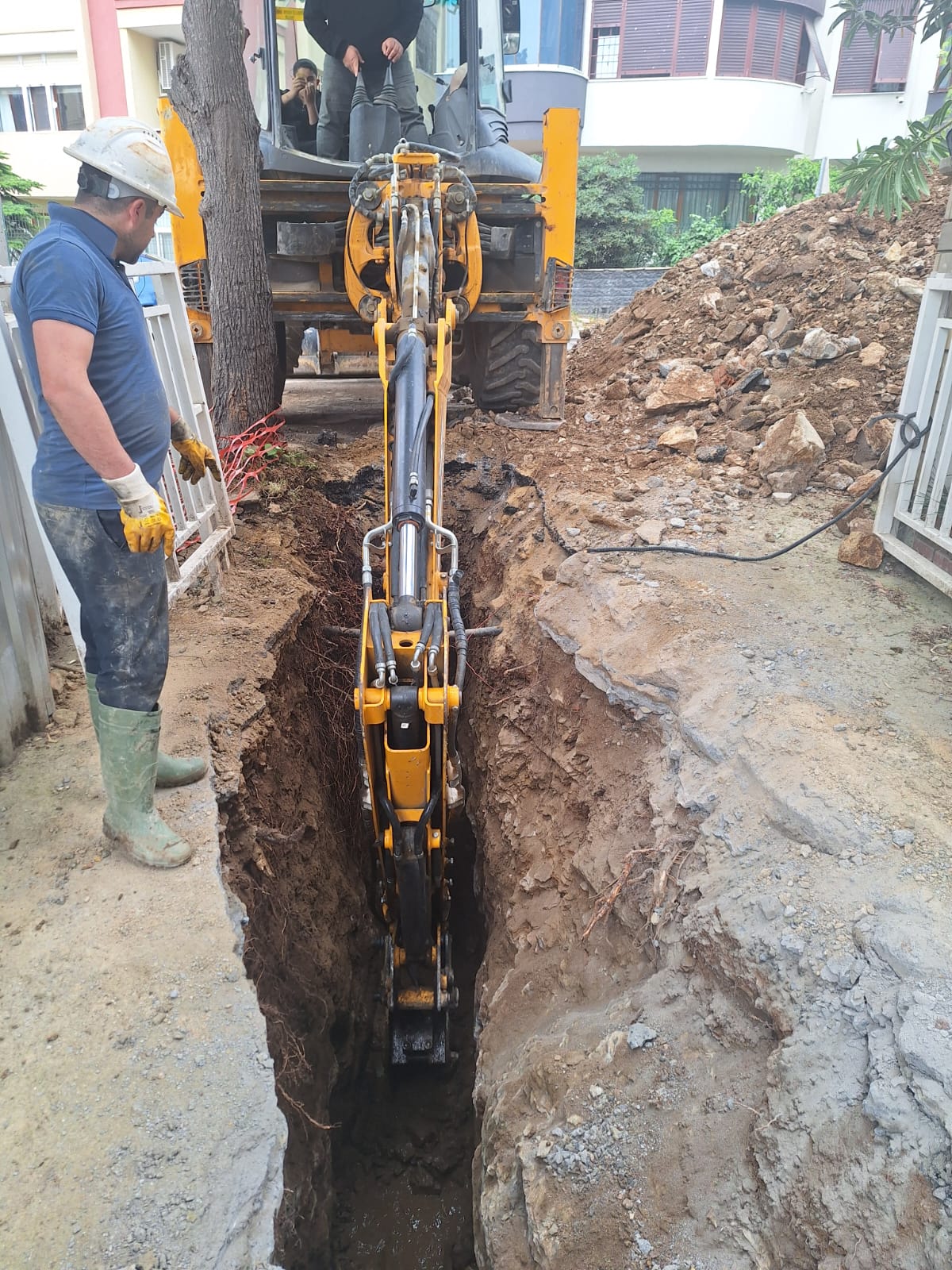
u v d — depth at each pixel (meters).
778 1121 2.40
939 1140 2.12
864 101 18.81
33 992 2.57
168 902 2.90
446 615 3.91
